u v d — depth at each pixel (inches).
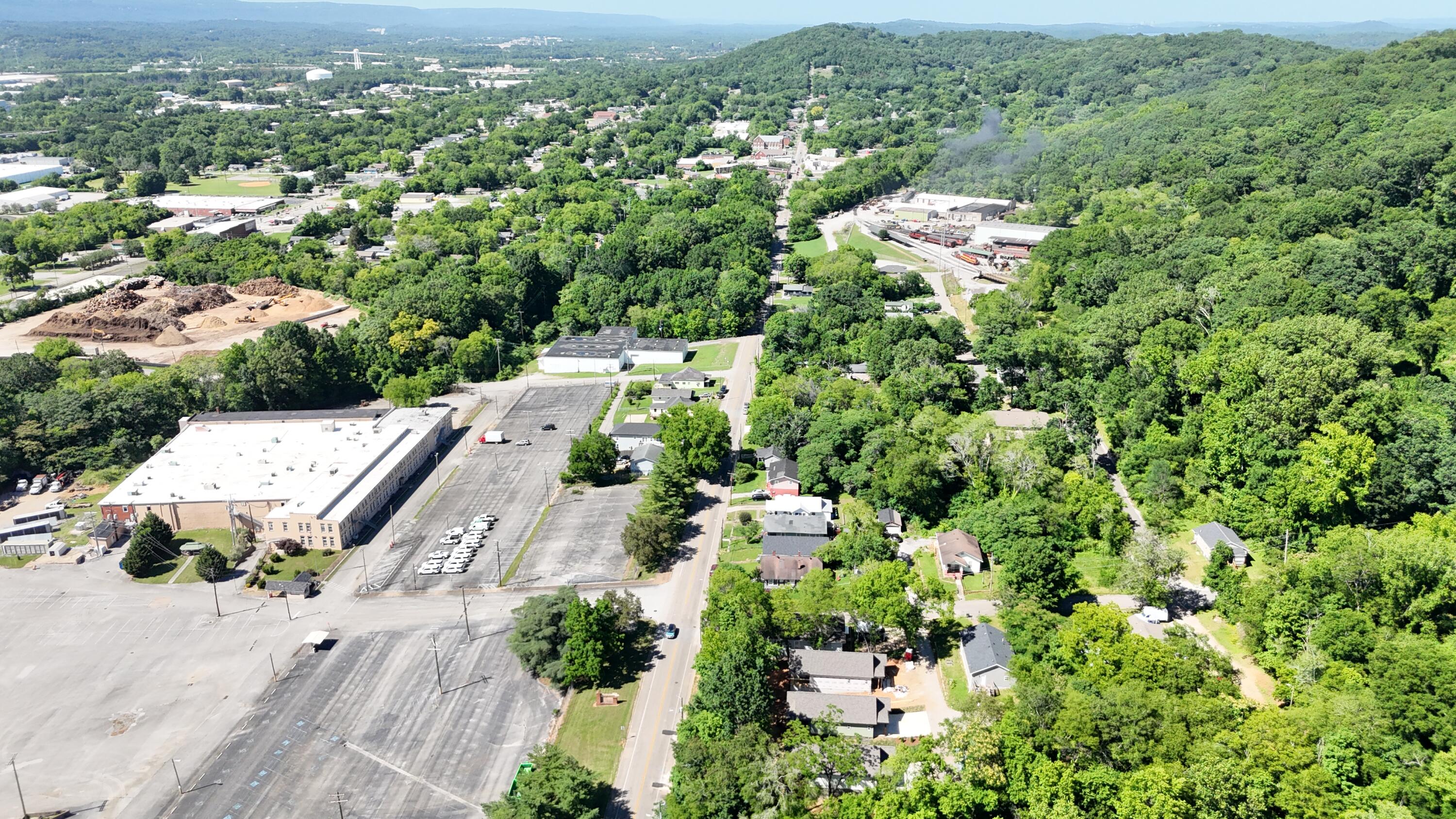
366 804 5260.8
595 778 5285.4
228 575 7632.9
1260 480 7805.1
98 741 5767.7
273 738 5777.6
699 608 7047.2
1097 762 5039.4
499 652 6569.9
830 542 7647.6
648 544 7436.0
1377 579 6136.8
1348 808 4768.7
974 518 7682.1
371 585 7411.4
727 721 5472.4
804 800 4980.3
